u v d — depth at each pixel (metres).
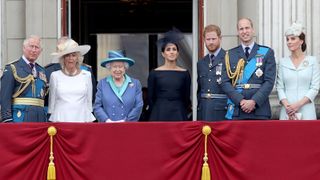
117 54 44.59
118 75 44.31
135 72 66.31
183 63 58.34
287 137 40.53
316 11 50.22
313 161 40.44
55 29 51.53
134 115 44.38
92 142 40.66
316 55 50.06
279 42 50.28
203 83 45.22
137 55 66.62
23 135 40.47
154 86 46.78
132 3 67.06
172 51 46.78
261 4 50.66
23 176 40.44
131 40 67.06
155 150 40.62
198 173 40.56
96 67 65.75
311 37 50.16
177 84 46.59
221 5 51.31
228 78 43.88
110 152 40.62
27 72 43.16
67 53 43.62
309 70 43.91
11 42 51.62
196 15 52.69
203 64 45.41
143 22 67.50
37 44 43.34
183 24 67.75
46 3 51.53
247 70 43.59
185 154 40.56
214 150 40.59
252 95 43.31
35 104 43.28
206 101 44.97
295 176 40.47
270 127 40.59
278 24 50.38
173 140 40.59
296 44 44.00
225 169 40.53
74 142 40.59
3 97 42.84
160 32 67.62
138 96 44.72
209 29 44.97
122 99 44.19
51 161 40.44
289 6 50.31
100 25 66.75
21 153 40.47
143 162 40.62
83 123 40.69
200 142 40.59
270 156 40.53
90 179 40.56
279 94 44.34
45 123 40.59
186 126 40.62
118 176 40.56
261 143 40.56
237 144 40.56
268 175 40.53
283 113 44.50
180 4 67.50
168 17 67.75
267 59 43.62
